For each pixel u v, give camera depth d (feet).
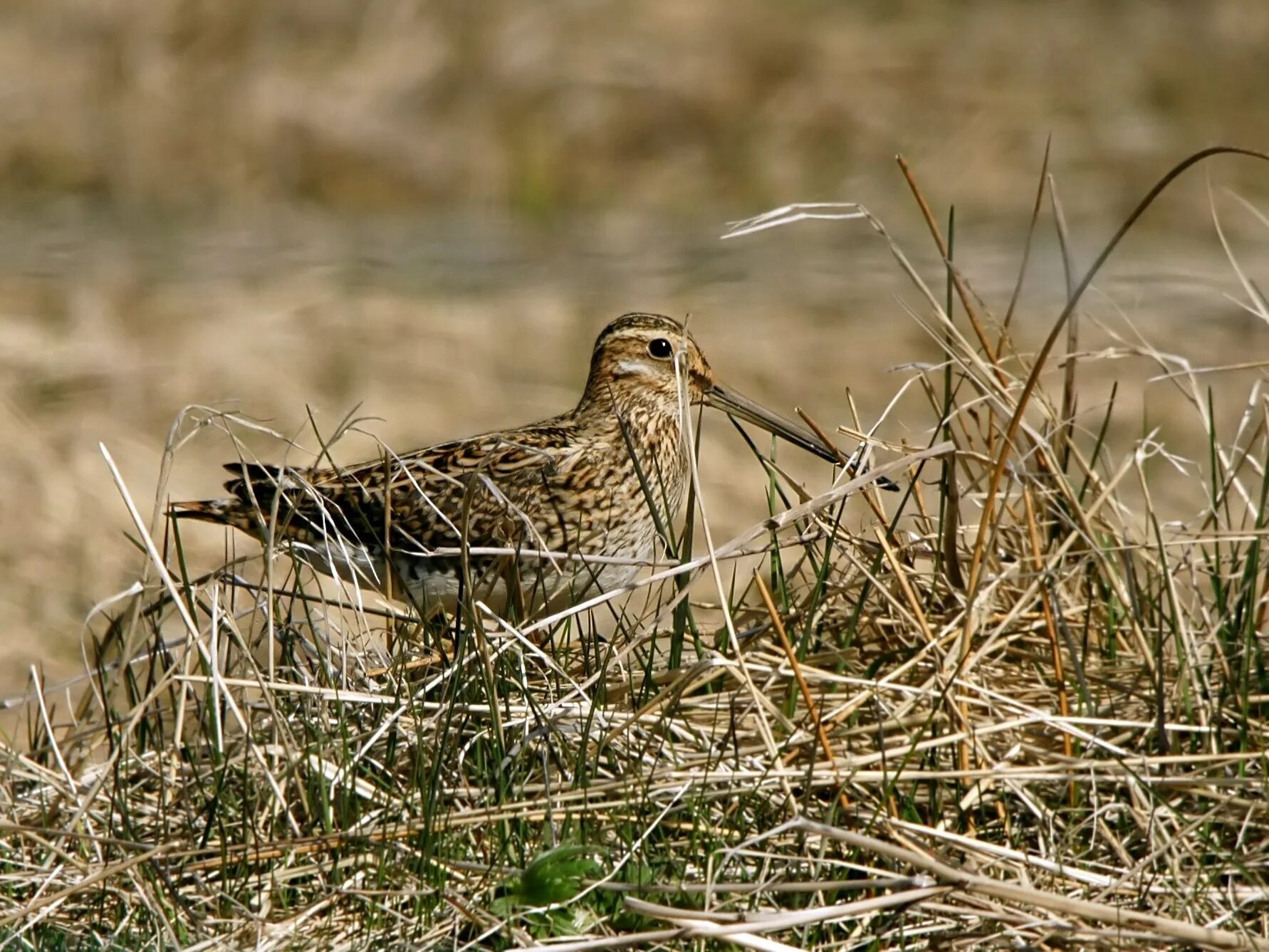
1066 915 26.45
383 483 37.09
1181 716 30.76
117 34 104.17
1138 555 34.65
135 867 28.22
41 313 71.10
